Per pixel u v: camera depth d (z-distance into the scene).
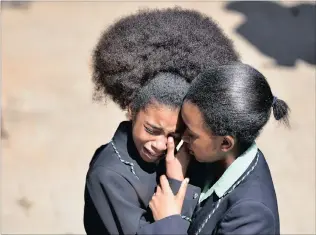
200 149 2.54
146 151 2.70
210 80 2.41
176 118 2.58
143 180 2.80
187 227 2.61
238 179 2.61
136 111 2.65
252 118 2.40
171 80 2.59
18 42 10.00
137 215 2.72
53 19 10.79
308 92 8.57
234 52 2.88
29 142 7.54
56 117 8.02
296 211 6.41
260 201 2.51
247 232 2.46
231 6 11.16
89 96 8.52
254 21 10.62
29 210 6.46
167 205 2.62
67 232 6.19
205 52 2.69
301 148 7.39
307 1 11.42
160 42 2.70
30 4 11.30
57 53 9.68
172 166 2.72
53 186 6.80
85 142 7.55
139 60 2.69
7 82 8.80
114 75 2.76
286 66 9.27
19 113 8.08
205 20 2.89
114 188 2.74
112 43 2.79
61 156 7.29
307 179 6.88
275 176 6.91
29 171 7.05
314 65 9.34
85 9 11.12
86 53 9.70
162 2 11.34
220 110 2.38
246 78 2.41
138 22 2.80
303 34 10.27
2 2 11.27
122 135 2.83
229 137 2.46
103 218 2.77
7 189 6.75
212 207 2.66
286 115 2.65
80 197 6.66
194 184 2.84
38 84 8.80
